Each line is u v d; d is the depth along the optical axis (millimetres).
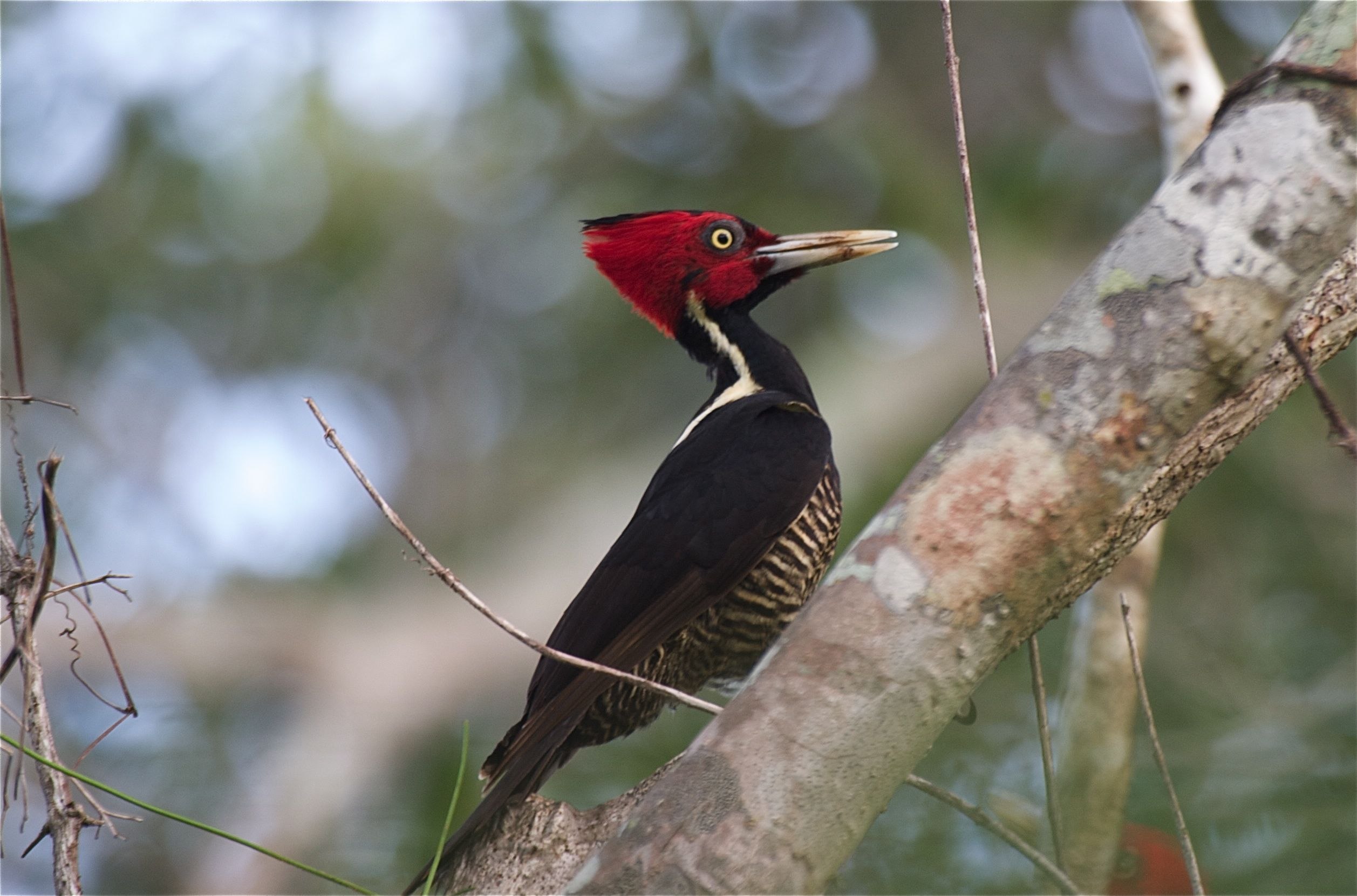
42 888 11883
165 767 12555
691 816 4102
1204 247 4305
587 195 16938
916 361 15758
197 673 15016
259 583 16000
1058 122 17203
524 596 15742
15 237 16047
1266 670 8820
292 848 12477
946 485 4297
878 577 4270
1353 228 4332
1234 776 7852
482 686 15453
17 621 5441
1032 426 4281
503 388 17391
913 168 16750
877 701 4176
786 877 4090
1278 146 4375
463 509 16938
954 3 17797
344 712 14562
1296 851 7469
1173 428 4281
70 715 12766
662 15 17109
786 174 16859
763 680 4254
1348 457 4805
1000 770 8117
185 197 16359
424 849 9164
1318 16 4535
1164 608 10062
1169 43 7652
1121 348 4277
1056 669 8891
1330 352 5621
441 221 16938
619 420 16688
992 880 7605
